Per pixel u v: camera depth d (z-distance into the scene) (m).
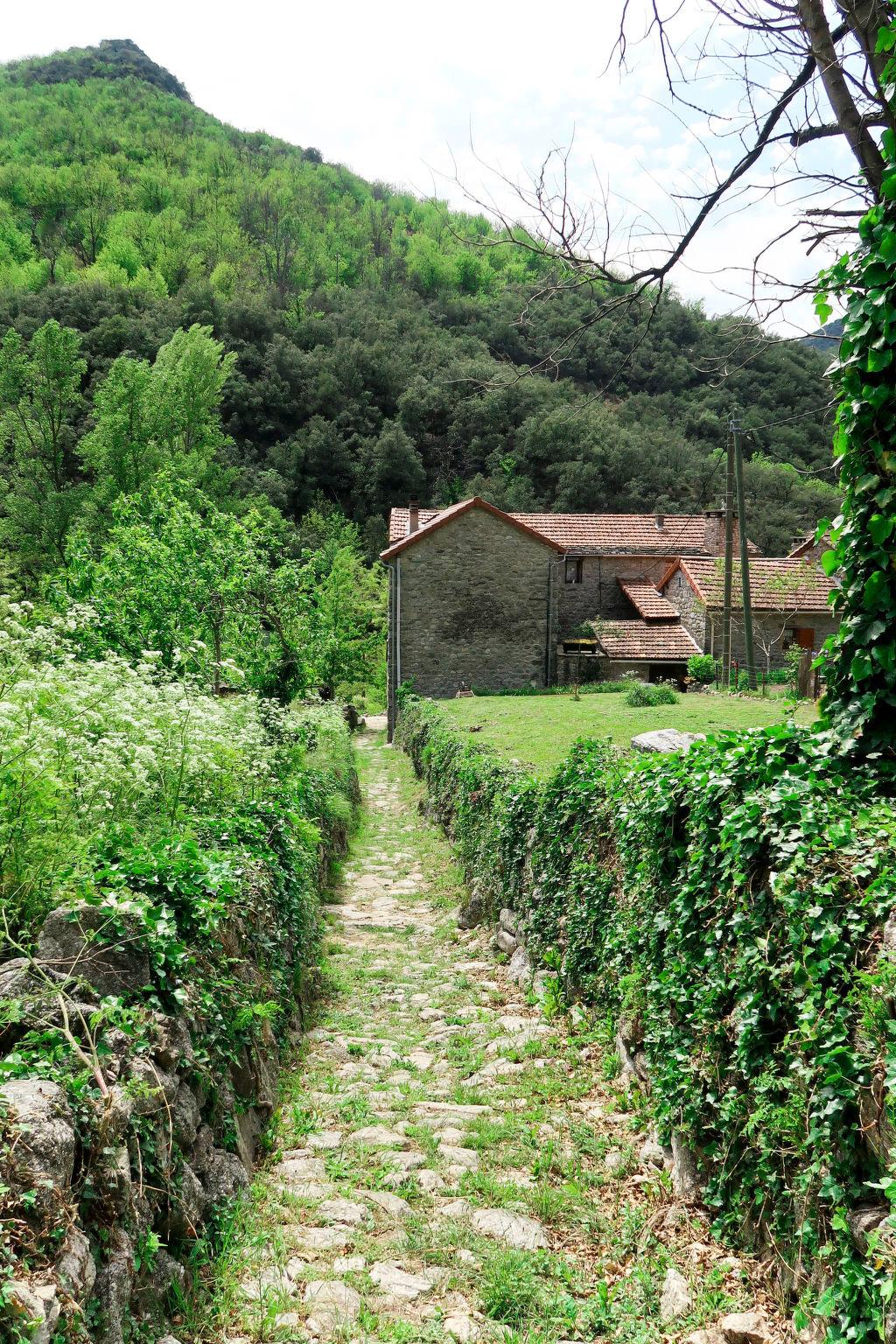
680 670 35.28
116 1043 3.26
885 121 4.79
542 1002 7.75
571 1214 4.38
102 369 62.09
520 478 56.66
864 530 4.52
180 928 4.33
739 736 5.04
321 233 101.44
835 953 3.31
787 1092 3.61
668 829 5.27
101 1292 2.67
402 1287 3.69
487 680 33.06
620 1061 6.04
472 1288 3.74
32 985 3.38
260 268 93.25
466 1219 4.29
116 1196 2.88
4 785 4.34
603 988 6.72
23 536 39.47
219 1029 4.57
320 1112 5.70
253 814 7.48
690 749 5.47
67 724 5.91
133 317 69.81
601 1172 4.86
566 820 7.94
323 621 17.45
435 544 32.66
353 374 75.50
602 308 6.09
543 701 27.22
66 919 3.68
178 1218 3.51
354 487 70.00
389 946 10.56
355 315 82.19
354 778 20.25
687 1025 4.80
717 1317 3.46
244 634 15.48
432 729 21.72
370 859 15.40
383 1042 7.23
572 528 40.06
